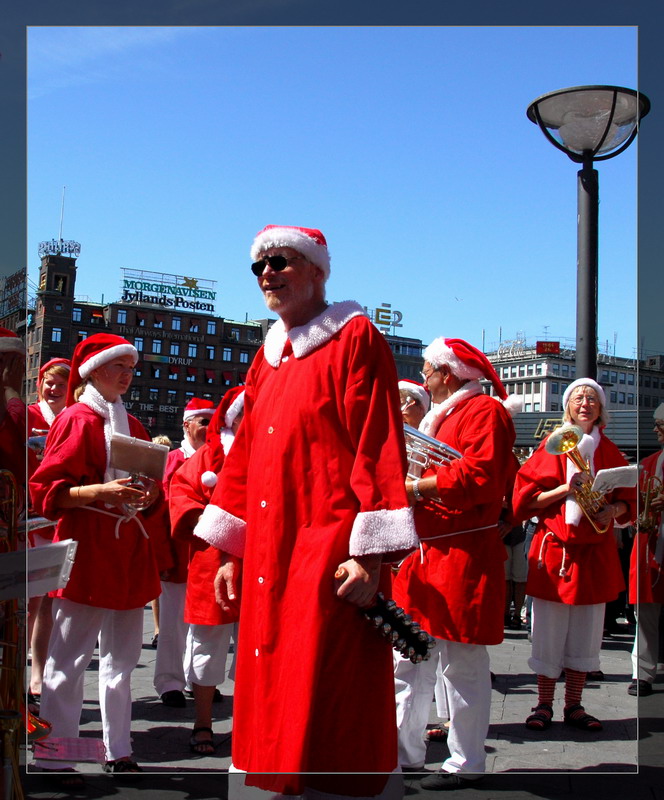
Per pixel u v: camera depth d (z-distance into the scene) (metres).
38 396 5.13
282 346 2.93
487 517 3.88
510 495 5.19
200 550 4.28
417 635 2.67
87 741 3.65
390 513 2.62
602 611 4.71
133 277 68.25
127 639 3.76
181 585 5.11
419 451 3.97
